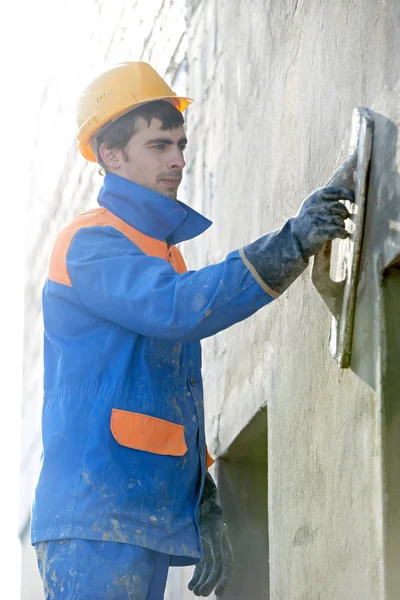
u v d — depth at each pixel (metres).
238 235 5.36
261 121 4.98
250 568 5.56
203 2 6.54
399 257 3.01
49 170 10.75
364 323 3.25
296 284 4.16
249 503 5.69
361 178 3.21
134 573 3.30
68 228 3.60
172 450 3.44
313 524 3.75
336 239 3.60
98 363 3.46
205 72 6.37
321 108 3.92
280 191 4.53
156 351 3.53
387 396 3.10
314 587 3.70
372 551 3.11
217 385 5.86
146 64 3.80
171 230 3.68
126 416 3.39
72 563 3.28
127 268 3.37
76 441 3.39
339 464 3.47
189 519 3.50
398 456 3.08
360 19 3.46
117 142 3.72
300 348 4.05
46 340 3.62
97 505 3.32
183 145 3.81
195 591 3.82
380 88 3.22
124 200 3.66
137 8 8.13
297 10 4.38
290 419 4.15
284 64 4.58
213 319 3.21
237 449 5.56
